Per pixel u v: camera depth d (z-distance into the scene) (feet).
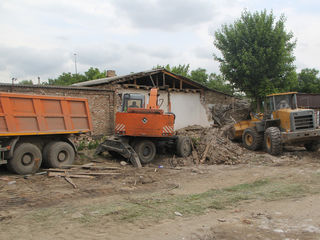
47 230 15.67
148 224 16.66
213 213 18.67
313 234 14.98
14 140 29.30
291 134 39.99
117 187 25.79
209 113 74.18
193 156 41.52
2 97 28.45
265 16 71.87
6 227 16.06
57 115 33.22
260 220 17.25
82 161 38.14
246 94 77.97
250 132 47.44
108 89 53.78
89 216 17.88
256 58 70.44
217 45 76.95
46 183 26.50
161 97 64.23
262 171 32.73
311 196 22.07
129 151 37.35
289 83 74.02
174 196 22.89
